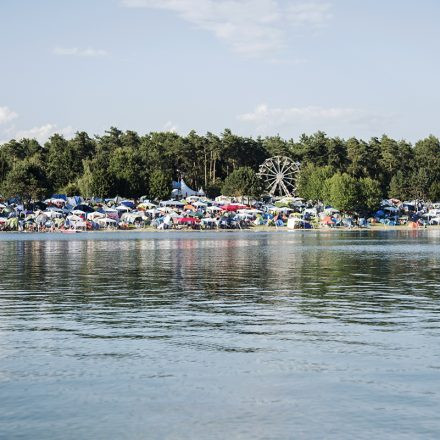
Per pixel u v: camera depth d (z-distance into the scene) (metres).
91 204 176.62
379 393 15.05
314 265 54.12
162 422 13.21
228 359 18.33
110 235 135.50
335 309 27.97
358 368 17.28
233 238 119.75
